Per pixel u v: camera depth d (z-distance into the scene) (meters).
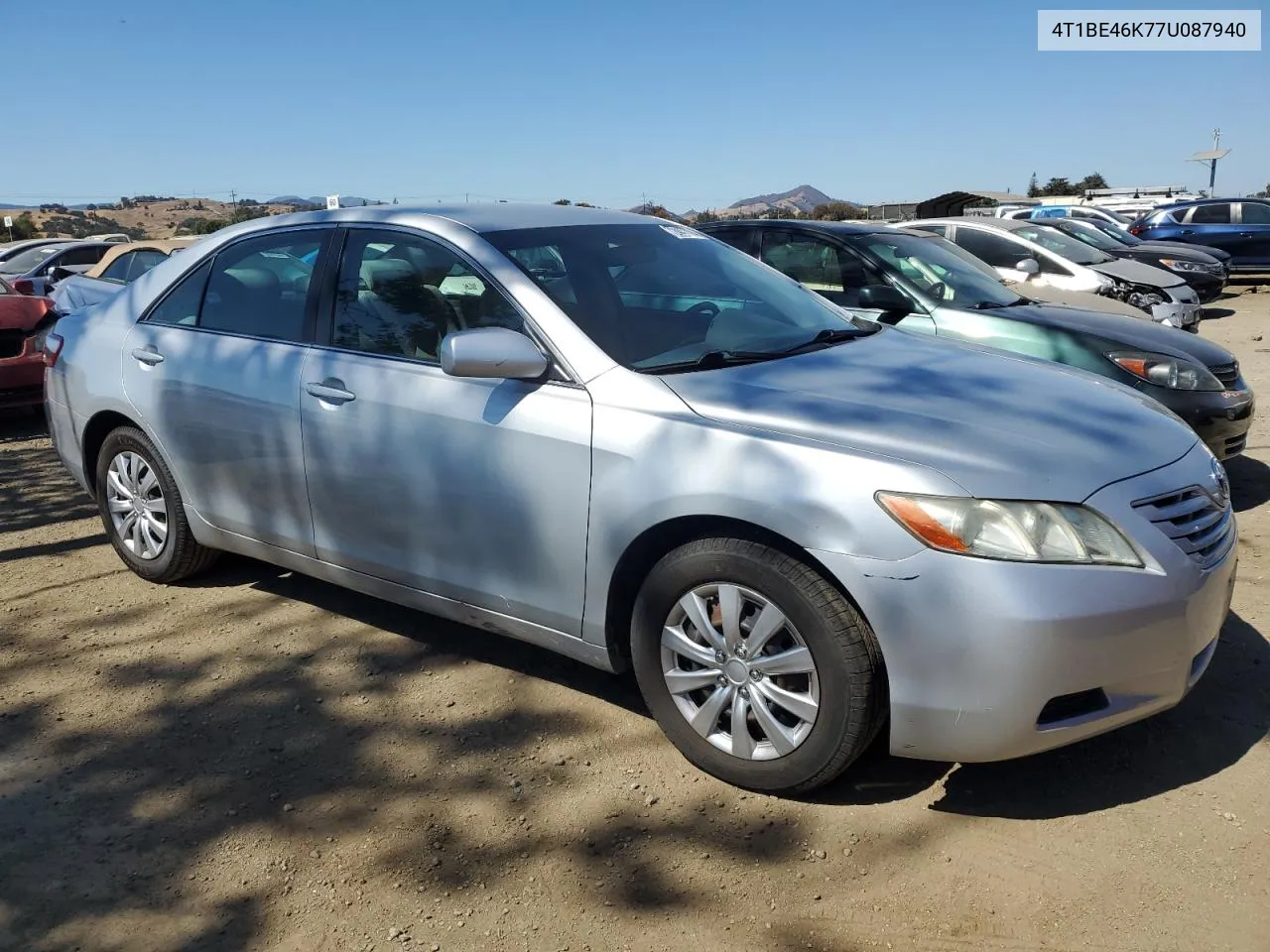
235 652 4.02
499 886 2.66
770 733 2.91
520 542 3.30
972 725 2.65
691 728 3.09
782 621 2.84
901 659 2.67
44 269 16.11
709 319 3.66
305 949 2.47
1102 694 2.72
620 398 3.12
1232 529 3.09
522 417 3.24
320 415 3.75
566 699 3.61
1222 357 5.83
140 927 2.55
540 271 3.52
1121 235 19.59
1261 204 20.06
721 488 2.85
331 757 3.27
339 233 3.97
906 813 2.91
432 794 3.06
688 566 2.97
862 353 3.60
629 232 4.04
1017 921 2.48
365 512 3.70
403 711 3.54
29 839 2.89
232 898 2.64
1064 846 2.75
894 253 6.70
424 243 3.72
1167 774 3.05
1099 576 2.62
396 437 3.54
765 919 2.52
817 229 6.90
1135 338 5.81
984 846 2.76
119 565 5.03
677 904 2.58
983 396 3.15
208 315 4.34
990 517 2.62
